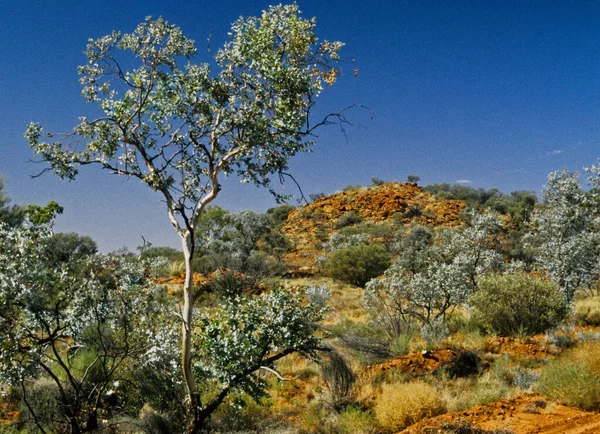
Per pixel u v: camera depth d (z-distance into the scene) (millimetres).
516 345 12688
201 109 6711
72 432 6828
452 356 11305
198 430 7148
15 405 8438
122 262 7594
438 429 7062
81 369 8484
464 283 16141
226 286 20188
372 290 16359
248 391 7340
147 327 7672
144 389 8109
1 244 6160
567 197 18922
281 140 6609
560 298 14742
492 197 82438
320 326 12273
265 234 45281
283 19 6559
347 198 78188
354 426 7961
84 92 6629
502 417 7773
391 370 10742
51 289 6801
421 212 71188
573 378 8500
